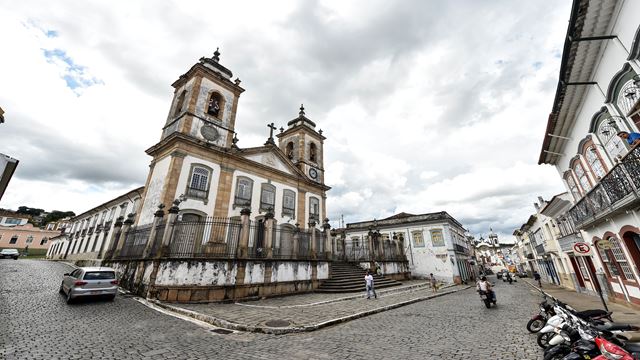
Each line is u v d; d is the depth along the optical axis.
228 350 5.60
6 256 30.72
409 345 5.97
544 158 13.41
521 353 5.33
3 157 7.85
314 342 6.27
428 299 14.75
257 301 11.85
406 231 31.94
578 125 9.92
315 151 28.42
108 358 4.83
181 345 5.76
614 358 3.76
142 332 6.54
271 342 6.26
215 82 19.95
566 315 5.39
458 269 29.42
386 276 23.09
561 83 8.23
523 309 10.79
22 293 10.50
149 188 17.20
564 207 16.41
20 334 5.83
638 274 8.73
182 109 18.80
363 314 9.59
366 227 34.03
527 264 44.16
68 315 7.73
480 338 6.48
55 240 45.34
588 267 15.05
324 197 26.80
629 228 8.30
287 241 15.14
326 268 16.92
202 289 10.86
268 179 21.28
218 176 17.89
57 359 4.66
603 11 6.17
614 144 7.86
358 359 5.07
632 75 6.28
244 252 12.65
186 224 11.97
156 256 11.30
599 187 8.64
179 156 16.25
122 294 11.55
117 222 17.30
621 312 9.42
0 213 50.34
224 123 19.58
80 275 9.83
